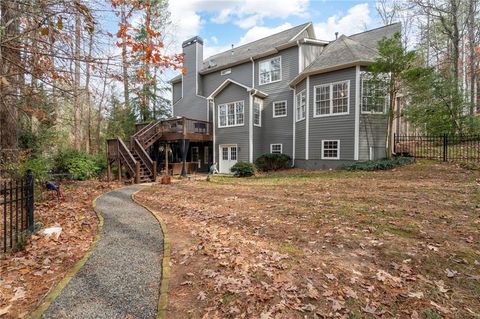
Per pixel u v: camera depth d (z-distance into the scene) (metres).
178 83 22.00
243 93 15.87
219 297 2.46
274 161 14.48
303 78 13.48
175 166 16.69
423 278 2.70
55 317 2.19
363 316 2.16
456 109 11.58
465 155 10.27
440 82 11.56
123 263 3.24
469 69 18.22
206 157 18.98
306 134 13.32
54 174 11.25
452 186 6.89
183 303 2.40
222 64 18.56
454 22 15.09
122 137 19.41
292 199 6.70
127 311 2.28
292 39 16.02
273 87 16.25
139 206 6.59
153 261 3.31
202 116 19.19
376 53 12.22
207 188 9.36
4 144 6.44
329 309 2.26
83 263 3.22
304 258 3.23
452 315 2.16
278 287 2.58
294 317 2.16
